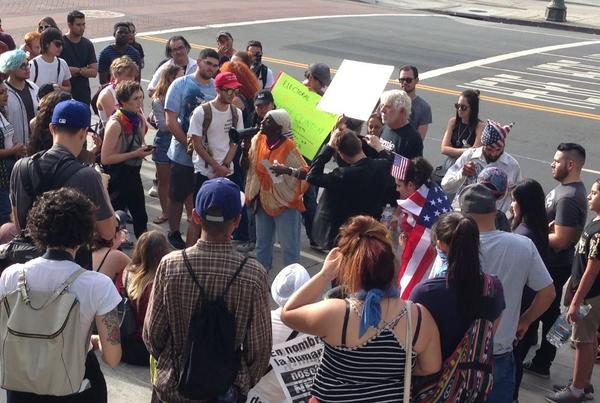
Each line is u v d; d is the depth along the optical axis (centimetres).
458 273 370
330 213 629
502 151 668
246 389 377
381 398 348
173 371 371
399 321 347
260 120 786
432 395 368
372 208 620
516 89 1722
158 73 963
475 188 456
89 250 401
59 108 467
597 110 1572
